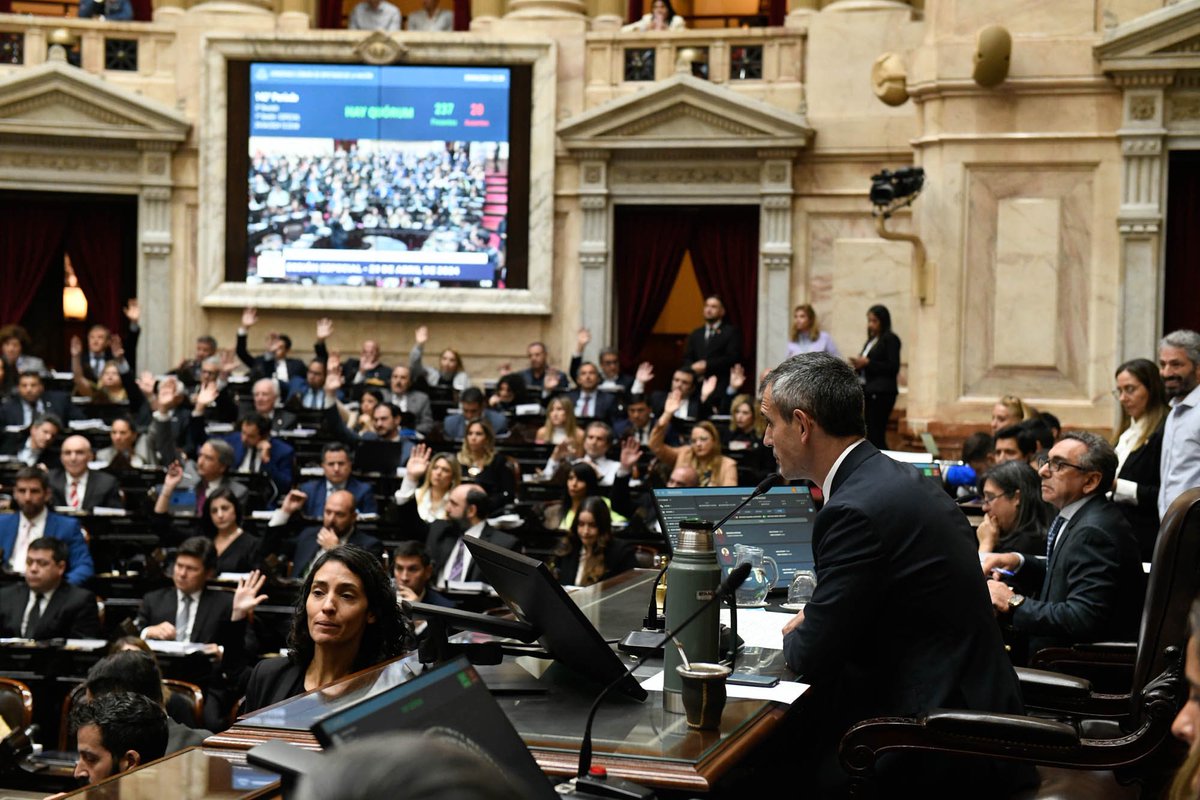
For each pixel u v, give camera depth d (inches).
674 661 108.3
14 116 552.7
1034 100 398.9
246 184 560.7
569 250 559.2
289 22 574.9
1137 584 170.6
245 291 561.3
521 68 552.4
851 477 122.0
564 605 103.7
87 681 167.0
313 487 361.7
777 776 127.7
